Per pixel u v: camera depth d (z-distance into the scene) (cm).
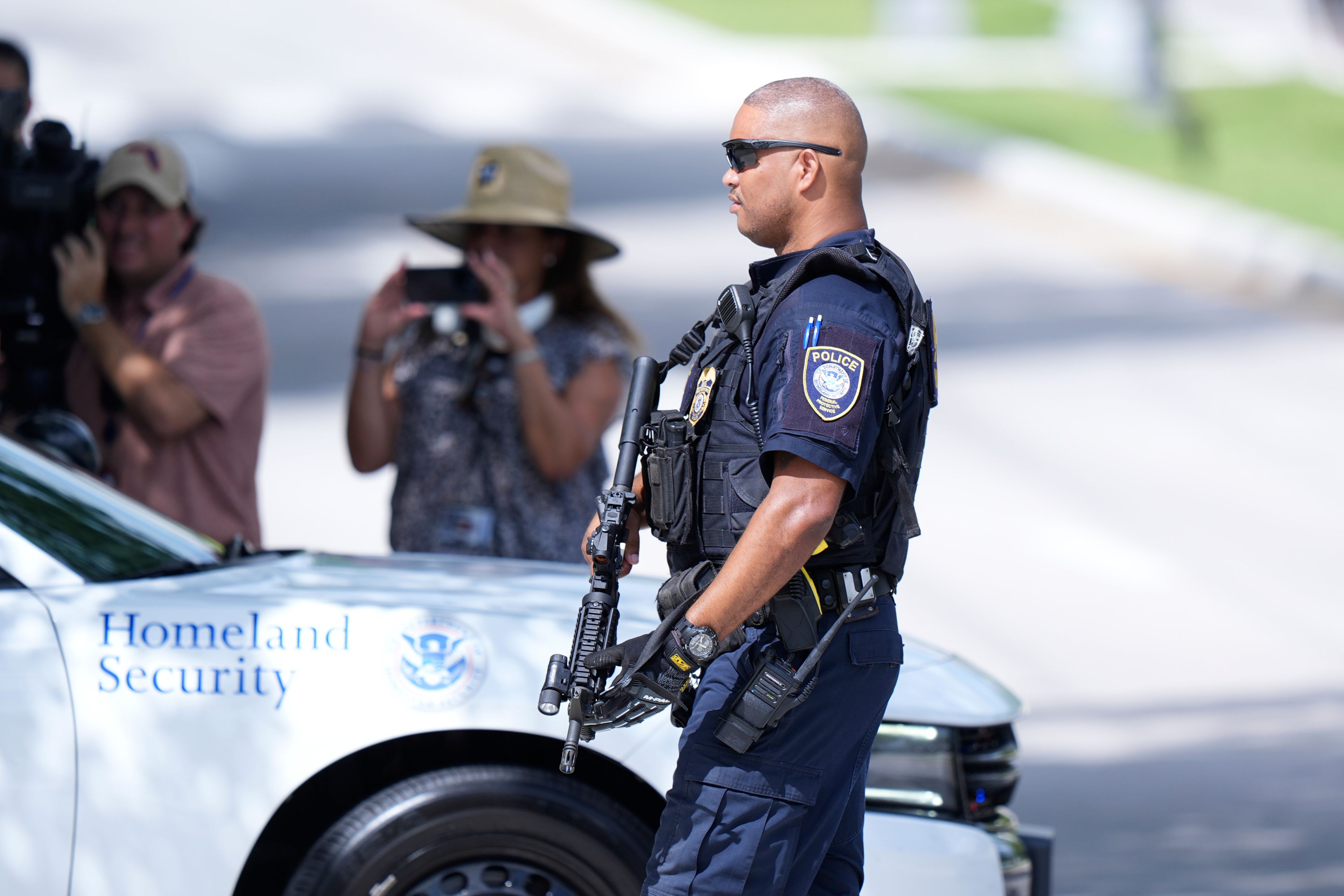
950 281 6800
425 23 12706
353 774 1384
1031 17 12488
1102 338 5888
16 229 1900
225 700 1325
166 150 1945
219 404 1939
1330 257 6994
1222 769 2481
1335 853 2139
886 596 1253
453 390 1909
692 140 9556
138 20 12444
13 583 1356
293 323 5600
